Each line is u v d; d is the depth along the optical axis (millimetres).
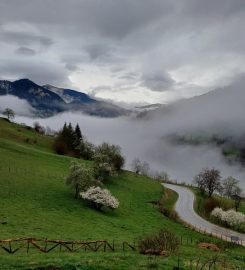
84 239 57562
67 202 88312
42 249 42281
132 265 35188
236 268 43000
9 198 81188
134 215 95000
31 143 193875
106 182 132375
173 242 49219
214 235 93375
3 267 30781
